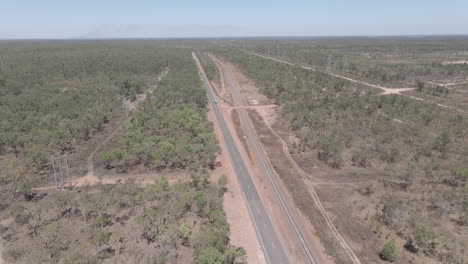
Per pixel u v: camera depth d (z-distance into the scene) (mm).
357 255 66062
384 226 74625
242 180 99500
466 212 77438
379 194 88625
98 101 175000
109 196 81812
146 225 71000
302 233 74062
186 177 98188
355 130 132375
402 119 145625
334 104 163375
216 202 81188
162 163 106000
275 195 90875
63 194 86562
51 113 145000
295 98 178500
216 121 158250
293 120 148125
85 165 105938
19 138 115625
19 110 147500
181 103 176875
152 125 132625
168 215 75875
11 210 77438
